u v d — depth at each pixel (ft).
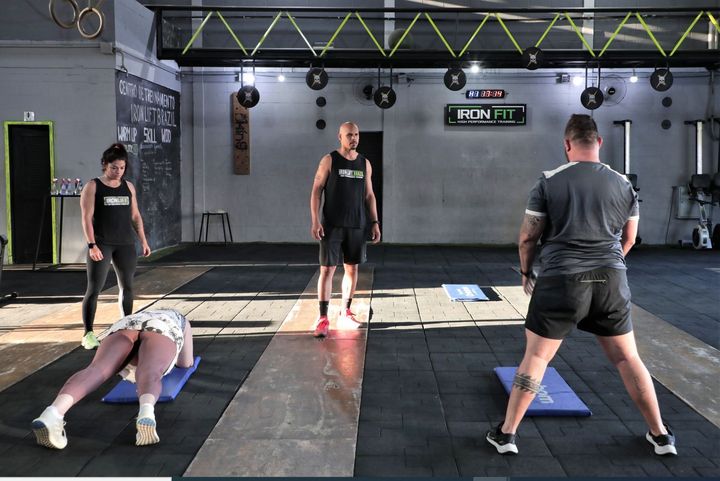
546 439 9.02
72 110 26.68
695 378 11.69
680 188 34.58
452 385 11.44
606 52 30.37
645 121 34.68
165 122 32.76
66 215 26.96
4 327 15.85
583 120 8.58
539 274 8.37
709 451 8.60
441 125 35.19
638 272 24.86
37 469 8.11
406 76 34.94
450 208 35.45
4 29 26.37
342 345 14.10
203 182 35.55
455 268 26.30
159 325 9.70
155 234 31.60
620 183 8.23
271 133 35.35
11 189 26.94
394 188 35.50
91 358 13.16
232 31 32.50
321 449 8.73
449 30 34.96
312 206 14.69
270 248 33.47
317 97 35.12
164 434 9.23
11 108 26.66
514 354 13.43
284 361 12.87
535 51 29.86
